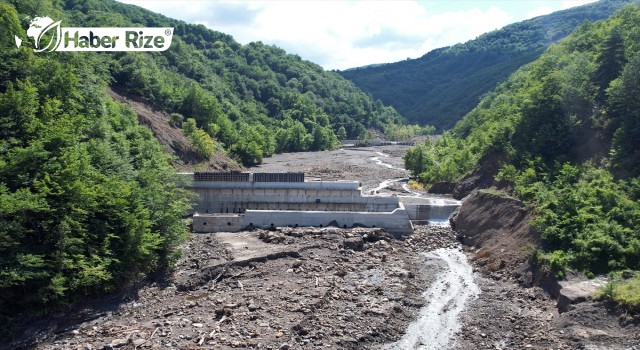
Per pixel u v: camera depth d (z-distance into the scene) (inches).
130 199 1519.4
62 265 1238.9
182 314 1284.4
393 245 1958.7
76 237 1309.1
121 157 1856.5
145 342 1119.0
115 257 1406.3
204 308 1322.6
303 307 1298.0
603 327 1171.9
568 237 1567.4
